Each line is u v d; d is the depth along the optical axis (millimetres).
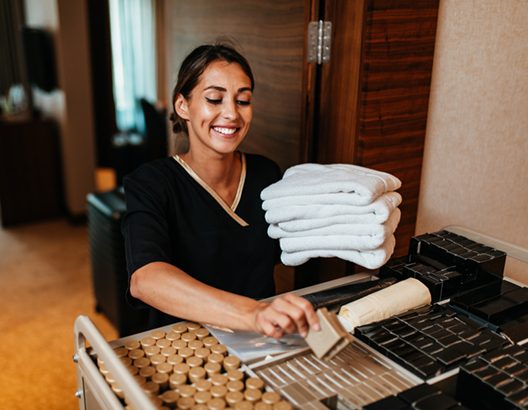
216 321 883
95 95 4004
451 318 999
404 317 997
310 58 1379
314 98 1423
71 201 3875
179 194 1186
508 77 1354
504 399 765
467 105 1441
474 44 1396
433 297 1090
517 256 1188
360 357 900
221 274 1243
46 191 3951
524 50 1314
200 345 906
